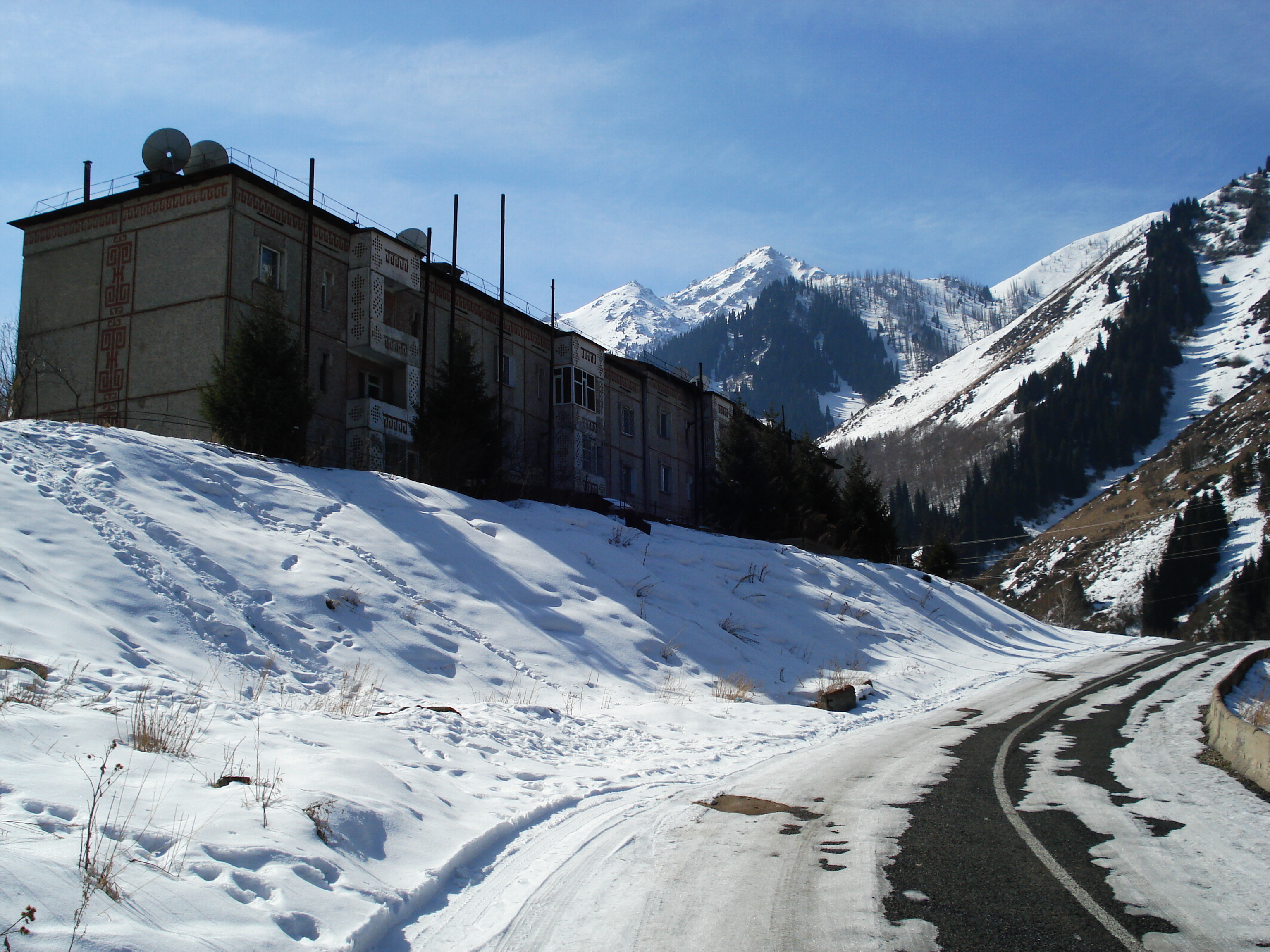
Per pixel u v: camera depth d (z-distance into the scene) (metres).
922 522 156.12
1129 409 186.62
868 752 14.24
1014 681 28.45
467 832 8.05
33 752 6.80
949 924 6.02
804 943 5.68
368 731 10.59
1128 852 7.84
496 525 25.44
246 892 5.50
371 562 19.89
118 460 18.67
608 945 5.69
